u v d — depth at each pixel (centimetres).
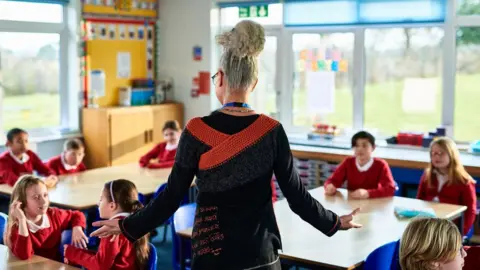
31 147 627
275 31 690
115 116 661
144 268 307
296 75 688
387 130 643
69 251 312
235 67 196
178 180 197
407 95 628
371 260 294
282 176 198
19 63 629
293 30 681
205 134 194
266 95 707
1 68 613
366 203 421
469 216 442
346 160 479
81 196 448
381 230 353
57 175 527
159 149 580
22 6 623
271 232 198
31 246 306
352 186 470
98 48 681
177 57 733
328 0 648
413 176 550
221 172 192
